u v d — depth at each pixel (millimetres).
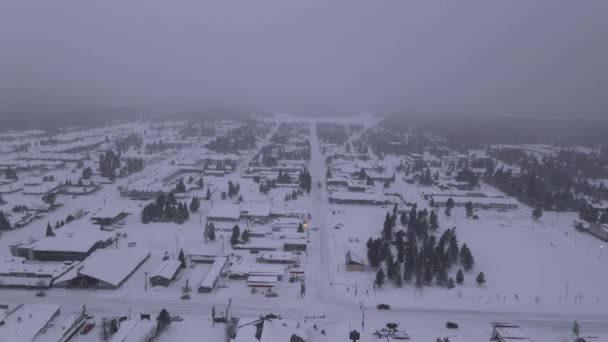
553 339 93938
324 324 96188
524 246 149875
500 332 91250
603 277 126750
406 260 120562
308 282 116000
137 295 105438
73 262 120375
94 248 129000
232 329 90688
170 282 111812
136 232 147875
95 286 108688
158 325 89938
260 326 88938
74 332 88250
